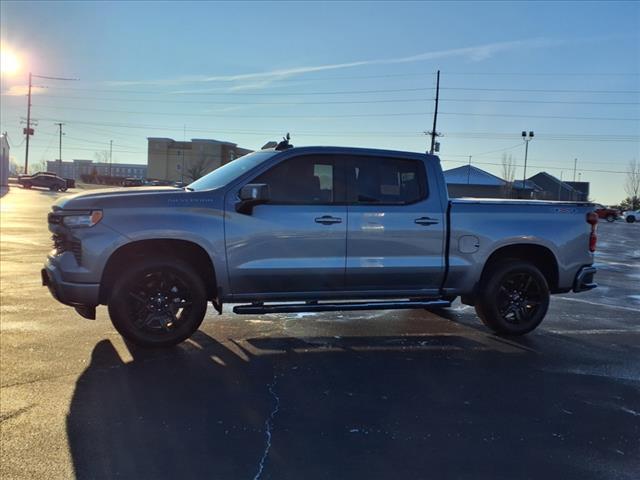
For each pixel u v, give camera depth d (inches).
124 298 215.6
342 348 241.6
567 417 173.3
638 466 143.0
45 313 279.4
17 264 431.8
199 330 262.4
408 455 145.9
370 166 242.5
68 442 147.8
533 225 260.4
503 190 2881.4
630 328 292.2
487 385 199.9
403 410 175.6
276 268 228.7
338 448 148.9
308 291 236.2
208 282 232.1
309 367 214.7
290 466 138.6
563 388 198.5
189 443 149.4
